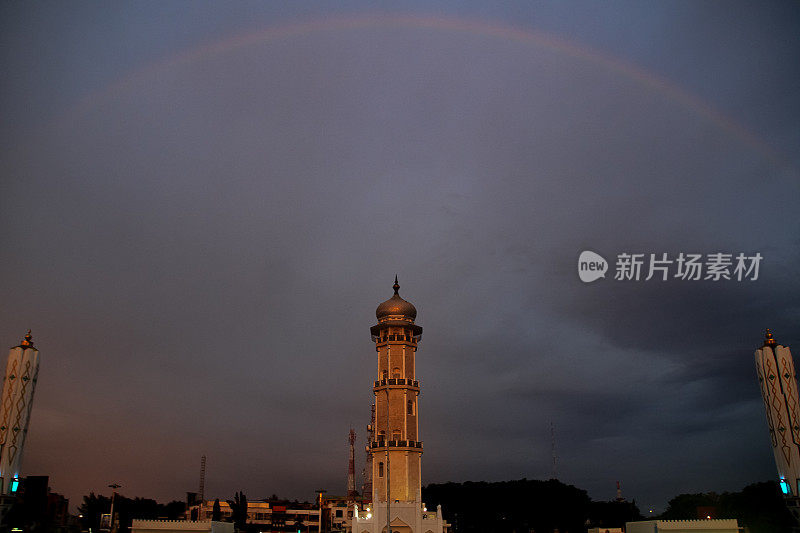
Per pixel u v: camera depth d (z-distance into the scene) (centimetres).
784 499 10356
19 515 14550
